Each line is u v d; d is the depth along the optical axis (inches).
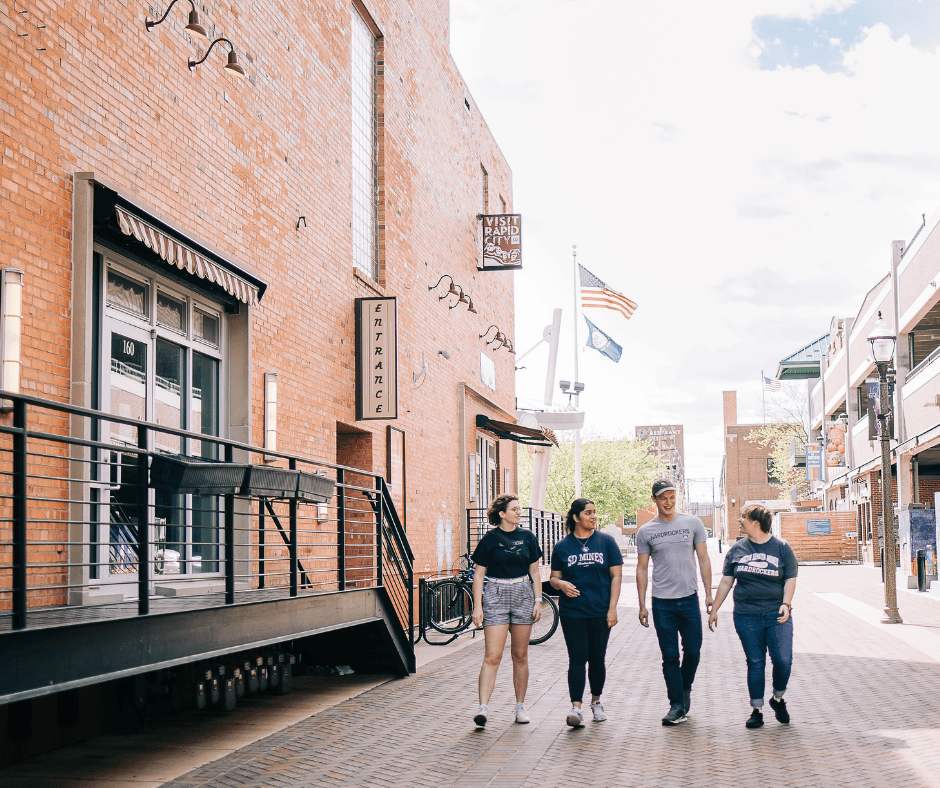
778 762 259.3
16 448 198.4
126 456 330.6
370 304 541.6
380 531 432.8
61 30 288.5
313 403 478.6
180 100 357.7
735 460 3462.1
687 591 320.8
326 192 506.9
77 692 299.1
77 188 291.4
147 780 250.7
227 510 286.4
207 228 374.9
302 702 374.6
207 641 269.7
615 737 296.7
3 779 252.5
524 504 1956.2
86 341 289.1
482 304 903.7
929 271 940.6
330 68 519.2
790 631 313.1
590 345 1411.2
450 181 789.2
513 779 247.3
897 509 1219.9
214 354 398.6
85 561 292.7
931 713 329.7
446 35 791.7
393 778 251.4
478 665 476.7
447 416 749.3
